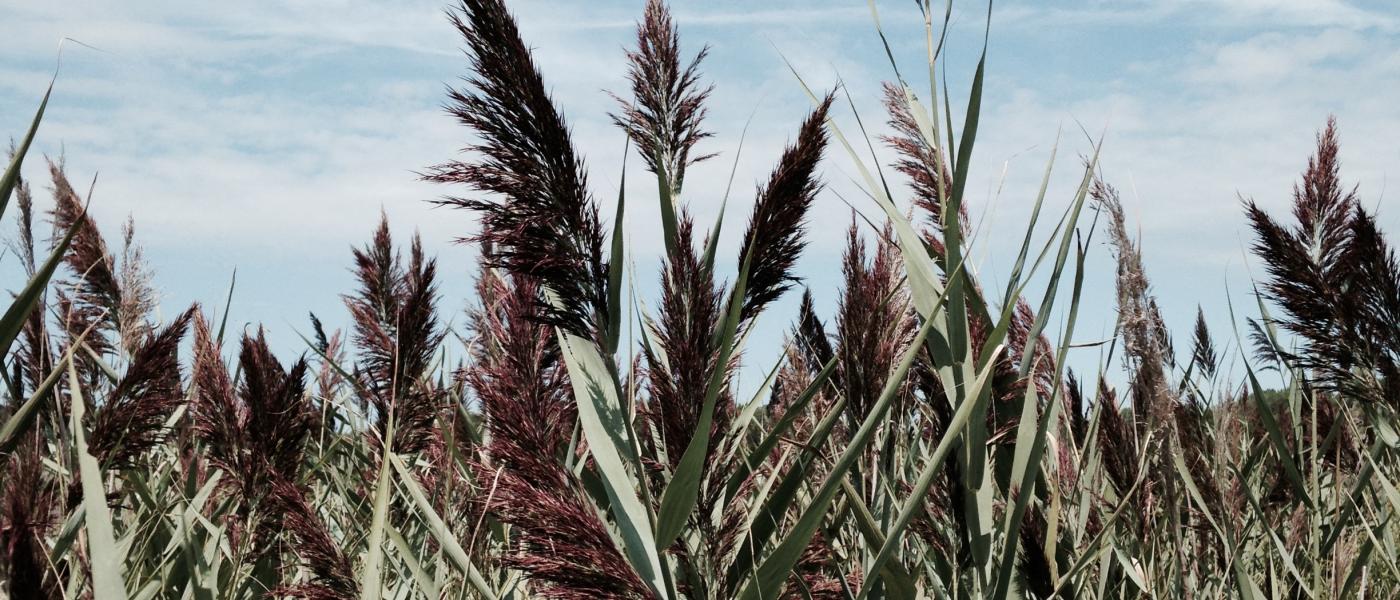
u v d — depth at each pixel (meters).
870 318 1.91
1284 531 2.51
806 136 1.78
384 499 1.83
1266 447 2.58
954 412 1.94
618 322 1.75
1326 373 2.40
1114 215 1.90
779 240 1.78
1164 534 2.18
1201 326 2.52
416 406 2.42
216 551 1.99
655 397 1.79
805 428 2.19
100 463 2.05
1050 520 1.98
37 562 1.50
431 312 2.45
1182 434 2.27
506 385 1.85
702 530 1.77
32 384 2.07
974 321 2.01
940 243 2.16
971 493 1.92
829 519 2.20
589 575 1.71
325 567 2.12
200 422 2.26
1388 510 2.34
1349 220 2.51
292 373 2.33
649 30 1.95
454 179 1.73
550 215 1.74
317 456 2.71
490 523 2.17
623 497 1.79
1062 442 2.15
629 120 1.94
